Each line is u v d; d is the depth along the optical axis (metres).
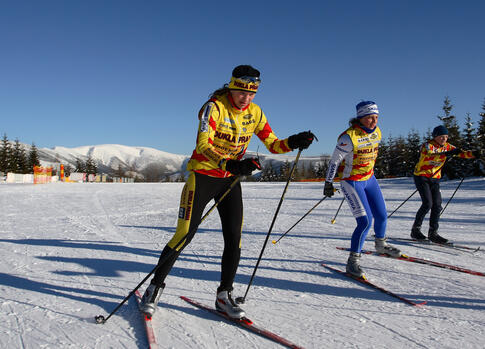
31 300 2.47
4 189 15.33
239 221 2.29
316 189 15.98
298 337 1.95
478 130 27.81
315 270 3.25
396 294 2.62
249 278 3.01
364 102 3.14
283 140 2.33
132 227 5.57
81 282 2.88
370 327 2.07
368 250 4.01
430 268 3.30
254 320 2.17
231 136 2.26
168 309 2.34
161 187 19.00
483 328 2.04
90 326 2.06
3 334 1.96
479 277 3.03
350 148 3.14
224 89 2.28
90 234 4.93
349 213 7.19
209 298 2.55
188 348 1.81
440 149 4.53
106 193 13.45
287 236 4.84
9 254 3.75
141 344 1.85
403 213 7.24
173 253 2.21
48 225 5.64
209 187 2.27
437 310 2.32
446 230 5.35
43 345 1.84
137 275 3.10
